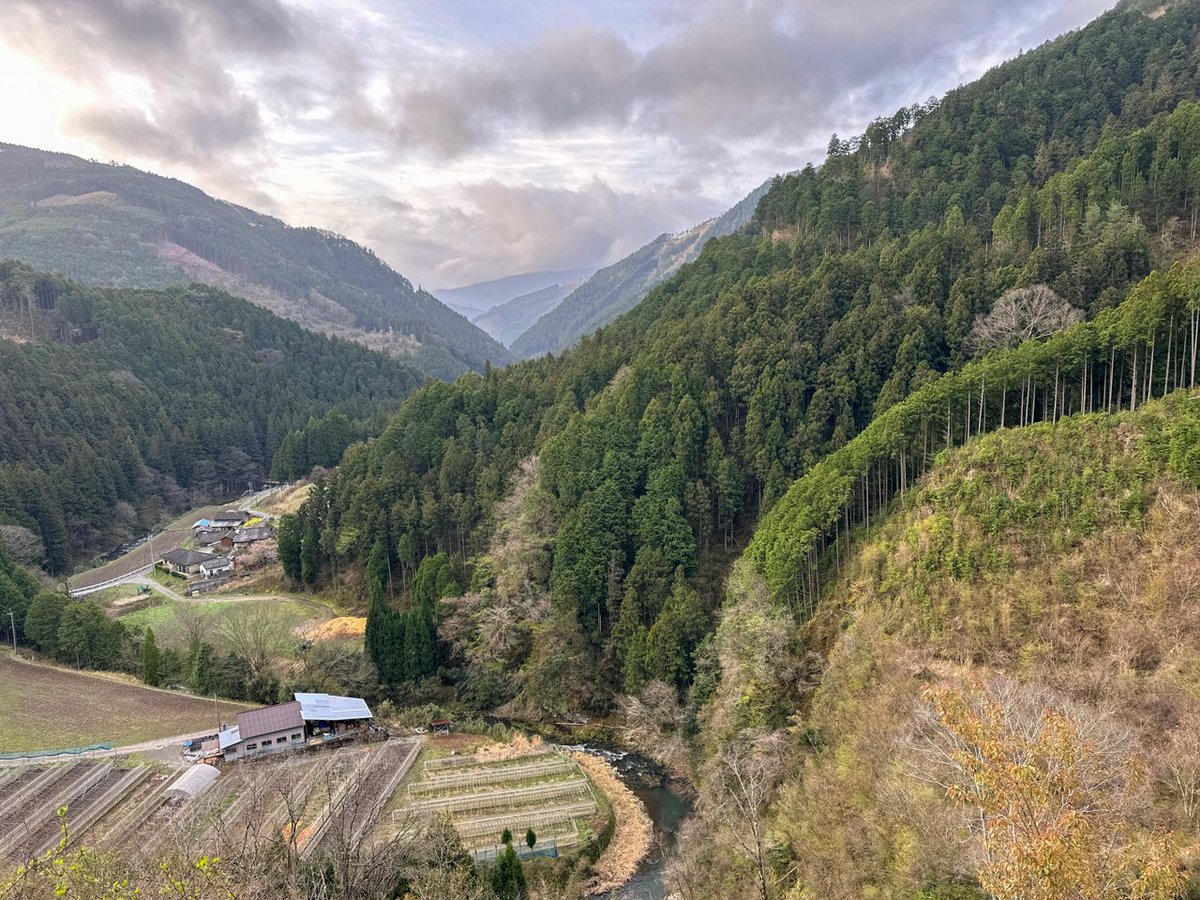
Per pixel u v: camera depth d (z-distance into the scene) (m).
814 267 118.75
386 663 88.94
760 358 98.56
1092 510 53.66
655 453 93.56
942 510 61.97
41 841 52.19
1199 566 46.91
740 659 65.12
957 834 35.62
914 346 89.19
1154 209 100.56
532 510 95.62
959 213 114.69
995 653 50.59
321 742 73.06
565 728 81.62
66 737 72.50
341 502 122.25
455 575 102.25
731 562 87.62
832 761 51.22
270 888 24.36
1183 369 69.00
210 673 84.94
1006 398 73.44
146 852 42.16
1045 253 92.25
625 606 82.19
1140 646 45.31
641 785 69.69
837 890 41.31
